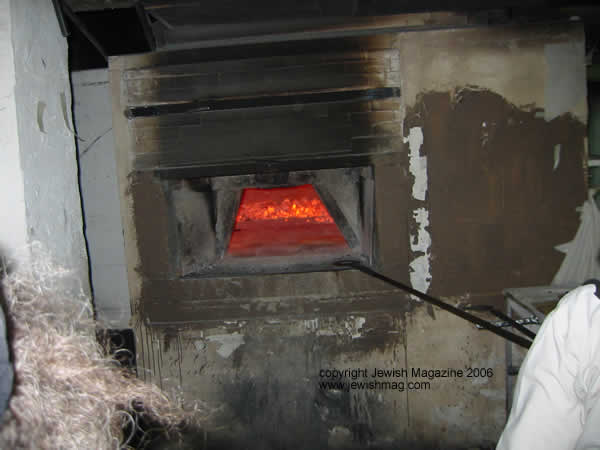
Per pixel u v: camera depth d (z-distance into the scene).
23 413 0.51
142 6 1.58
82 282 1.33
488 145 1.88
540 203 1.91
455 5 1.73
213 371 2.03
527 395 0.70
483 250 1.94
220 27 1.78
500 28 1.83
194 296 2.00
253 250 2.36
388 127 1.88
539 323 1.47
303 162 1.90
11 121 1.04
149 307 2.00
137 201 1.94
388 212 1.93
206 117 1.88
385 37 1.83
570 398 0.66
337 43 1.83
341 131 1.88
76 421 0.57
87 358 0.62
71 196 1.30
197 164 1.90
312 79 1.85
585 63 1.85
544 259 1.93
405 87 1.86
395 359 2.01
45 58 1.19
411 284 1.97
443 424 2.02
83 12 1.55
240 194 2.13
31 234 1.07
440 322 1.97
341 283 1.98
